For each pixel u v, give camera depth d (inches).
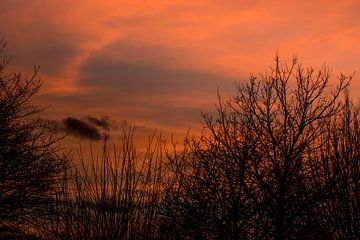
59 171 941.8
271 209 597.0
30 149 981.2
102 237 466.3
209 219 589.6
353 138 618.2
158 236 488.1
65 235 474.0
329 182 585.0
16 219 876.6
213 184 611.2
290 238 595.5
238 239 596.4
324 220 590.9
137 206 482.9
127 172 492.7
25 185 914.7
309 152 625.6
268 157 627.2
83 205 482.9
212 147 633.6
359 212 580.1
